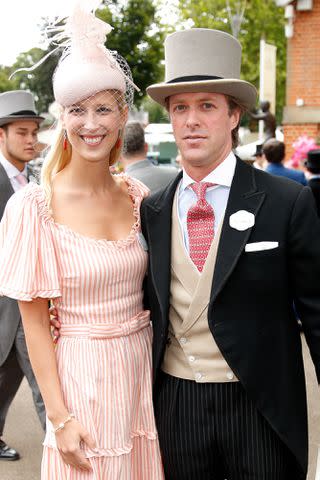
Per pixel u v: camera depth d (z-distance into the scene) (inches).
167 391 90.0
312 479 138.5
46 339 87.5
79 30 86.8
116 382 87.7
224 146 88.9
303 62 392.2
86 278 86.3
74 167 90.1
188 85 85.0
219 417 86.2
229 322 84.5
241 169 89.6
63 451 85.4
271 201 86.0
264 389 84.3
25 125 153.4
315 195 224.4
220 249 85.3
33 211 86.0
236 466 86.9
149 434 91.0
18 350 145.6
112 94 87.9
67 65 87.4
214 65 88.3
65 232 86.8
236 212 85.9
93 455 86.2
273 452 85.7
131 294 91.0
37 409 145.4
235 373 83.7
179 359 89.0
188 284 87.4
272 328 85.3
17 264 85.1
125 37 606.5
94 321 87.7
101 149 88.4
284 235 84.6
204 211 88.1
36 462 156.3
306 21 387.2
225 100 88.1
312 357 88.7
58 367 88.0
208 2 692.7
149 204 93.3
